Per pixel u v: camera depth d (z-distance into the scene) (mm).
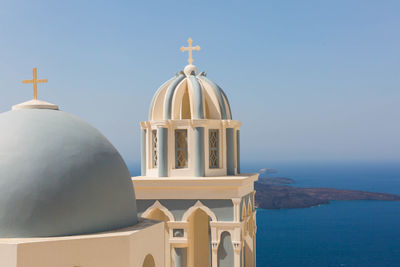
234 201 14812
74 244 7223
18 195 7402
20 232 7305
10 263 6773
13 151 7719
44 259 6984
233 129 16359
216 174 15898
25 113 8438
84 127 8742
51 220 7457
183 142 16016
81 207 7738
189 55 17406
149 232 8438
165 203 15203
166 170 15727
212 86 16719
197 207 15031
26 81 9250
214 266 14836
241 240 14914
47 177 7617
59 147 7965
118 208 8352
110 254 7500
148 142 16578
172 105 16094
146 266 8734
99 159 8328
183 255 15102
